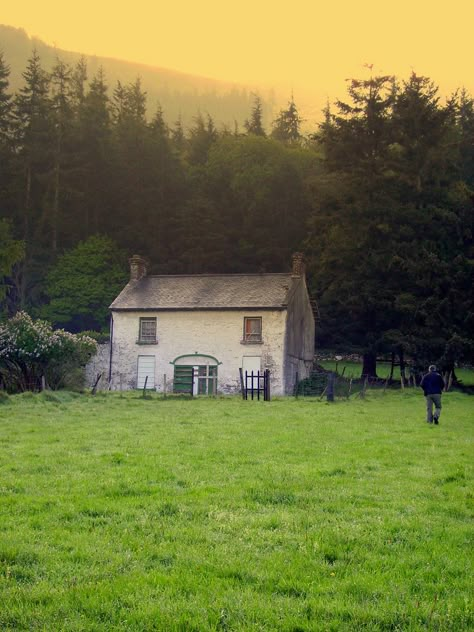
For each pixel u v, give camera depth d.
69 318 66.62
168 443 15.34
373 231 52.75
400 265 47.16
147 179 79.56
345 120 56.72
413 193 54.31
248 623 5.57
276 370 44.03
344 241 54.06
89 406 26.70
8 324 33.16
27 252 71.00
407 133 55.25
